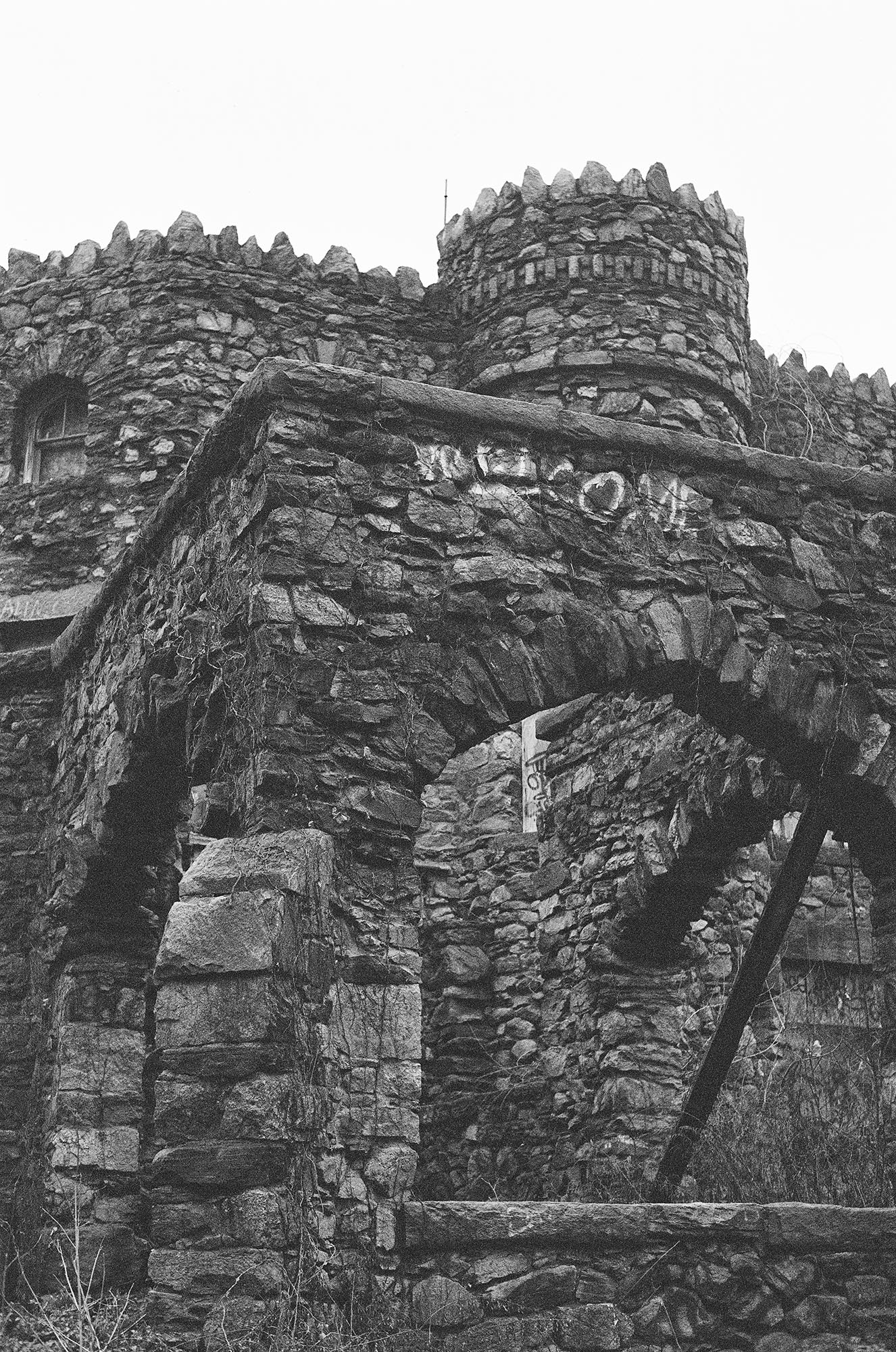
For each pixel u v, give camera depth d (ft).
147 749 32.09
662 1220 24.50
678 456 29.32
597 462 28.84
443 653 26.76
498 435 28.22
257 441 27.20
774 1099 32.99
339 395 27.20
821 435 50.65
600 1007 37.09
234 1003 23.13
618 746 38.40
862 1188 28.45
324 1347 21.80
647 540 28.73
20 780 40.19
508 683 26.91
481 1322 23.13
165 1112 22.99
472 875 46.83
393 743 26.02
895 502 31.01
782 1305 25.00
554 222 48.16
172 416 47.26
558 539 28.04
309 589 26.17
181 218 48.88
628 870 36.91
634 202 47.78
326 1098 23.80
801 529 30.04
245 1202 22.30
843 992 40.78
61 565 47.11
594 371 46.68
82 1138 34.50
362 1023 24.62
